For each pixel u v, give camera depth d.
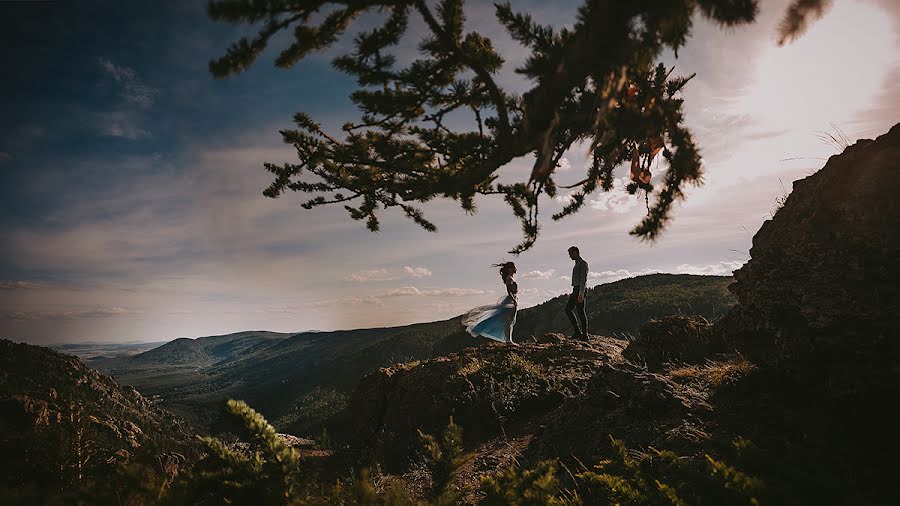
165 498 1.60
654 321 9.05
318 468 8.73
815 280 4.37
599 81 2.38
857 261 4.25
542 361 10.73
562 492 3.94
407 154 3.53
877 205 4.36
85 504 1.51
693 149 2.59
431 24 2.52
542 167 2.39
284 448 1.76
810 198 4.96
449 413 9.39
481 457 6.63
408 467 8.41
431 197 3.44
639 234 2.75
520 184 4.04
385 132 3.71
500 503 1.97
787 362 4.19
